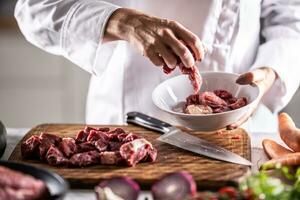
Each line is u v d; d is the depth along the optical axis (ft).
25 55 10.59
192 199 4.39
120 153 5.44
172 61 5.73
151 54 5.88
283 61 6.95
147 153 5.52
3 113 10.85
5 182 4.38
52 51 6.90
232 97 6.24
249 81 6.13
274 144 5.84
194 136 6.11
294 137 5.65
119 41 6.81
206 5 6.87
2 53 10.59
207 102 6.01
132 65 7.12
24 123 10.91
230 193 4.42
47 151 5.58
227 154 5.69
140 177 5.24
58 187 4.65
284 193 4.36
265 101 7.11
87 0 6.54
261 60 7.02
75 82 10.68
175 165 5.49
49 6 6.61
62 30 6.56
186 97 6.41
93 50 6.46
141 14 6.06
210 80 6.41
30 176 4.71
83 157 5.44
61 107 10.83
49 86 10.71
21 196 4.35
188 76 6.24
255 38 7.34
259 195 4.29
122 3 7.02
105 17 6.22
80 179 5.24
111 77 7.23
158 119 6.63
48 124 6.50
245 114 6.03
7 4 10.68
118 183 4.59
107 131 6.03
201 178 5.19
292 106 9.77
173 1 6.91
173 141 5.93
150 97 7.18
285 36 7.20
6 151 6.07
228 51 7.03
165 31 5.75
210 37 6.97
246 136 6.15
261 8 7.41
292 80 6.91
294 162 5.30
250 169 5.52
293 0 7.30
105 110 7.39
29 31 6.88
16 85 10.73
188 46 5.80
